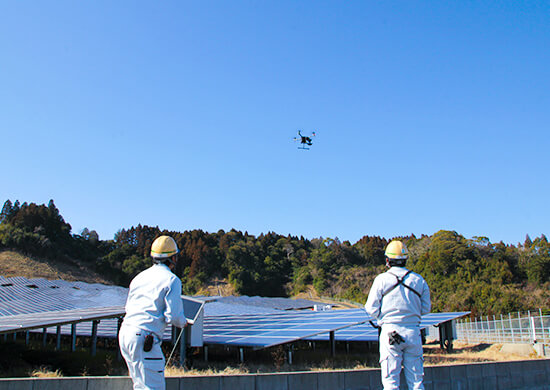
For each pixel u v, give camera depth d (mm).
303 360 18688
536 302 65625
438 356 20578
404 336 5855
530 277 73875
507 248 83062
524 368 9555
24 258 97625
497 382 9047
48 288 38656
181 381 6656
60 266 103562
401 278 6059
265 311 37531
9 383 6125
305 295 110688
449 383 8375
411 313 5953
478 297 68812
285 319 22469
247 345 16031
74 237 124500
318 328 17359
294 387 7414
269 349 21516
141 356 4746
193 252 126688
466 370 8672
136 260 119000
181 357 15711
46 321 12422
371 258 119062
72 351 16938
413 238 114750
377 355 21766
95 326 16922
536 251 77688
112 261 117188
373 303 6098
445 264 78062
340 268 115125
